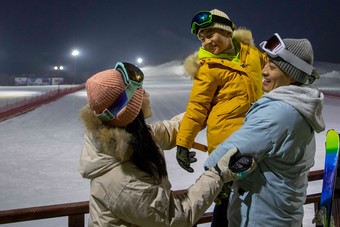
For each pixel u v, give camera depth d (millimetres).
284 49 1377
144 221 1197
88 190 6453
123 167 1208
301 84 1443
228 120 1660
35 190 6457
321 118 1407
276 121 1299
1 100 22828
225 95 1693
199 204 1255
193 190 1280
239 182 1468
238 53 1841
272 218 1390
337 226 1746
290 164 1375
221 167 1306
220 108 1685
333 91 28562
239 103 1667
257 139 1313
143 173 1216
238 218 1472
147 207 1188
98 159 1210
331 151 1493
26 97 24562
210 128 1692
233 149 1312
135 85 1214
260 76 1826
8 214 1544
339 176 1651
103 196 1213
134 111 1215
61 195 6176
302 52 1380
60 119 15312
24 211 1573
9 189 6508
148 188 1201
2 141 10953
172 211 1232
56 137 11555
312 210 4211
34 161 8578
